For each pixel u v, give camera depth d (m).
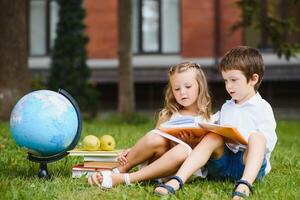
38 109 4.56
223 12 19.48
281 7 18.83
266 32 13.23
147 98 19.61
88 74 16.59
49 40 20.70
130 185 4.52
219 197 4.25
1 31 12.20
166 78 19.33
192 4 19.67
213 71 19.06
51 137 4.57
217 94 19.17
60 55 16.47
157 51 20.36
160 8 20.38
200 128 4.52
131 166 4.77
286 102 19.05
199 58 19.61
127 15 15.02
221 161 4.72
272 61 18.78
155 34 20.42
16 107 4.64
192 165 4.38
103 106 19.69
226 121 4.84
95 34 19.94
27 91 12.35
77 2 16.66
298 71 18.53
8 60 12.13
